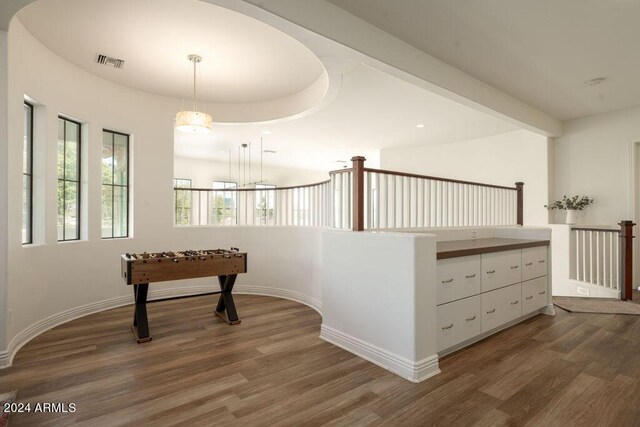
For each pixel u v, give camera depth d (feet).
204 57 11.78
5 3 7.27
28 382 7.52
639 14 8.93
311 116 17.62
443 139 23.00
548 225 18.03
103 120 13.30
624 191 16.92
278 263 15.87
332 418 6.17
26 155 10.72
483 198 15.01
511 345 9.60
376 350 8.49
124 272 10.55
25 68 9.82
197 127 11.93
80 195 12.82
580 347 9.43
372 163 31.81
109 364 8.43
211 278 16.29
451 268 8.82
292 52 11.49
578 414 6.26
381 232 9.12
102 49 11.12
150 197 14.83
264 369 8.16
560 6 8.62
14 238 9.29
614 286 15.64
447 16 9.07
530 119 16.47
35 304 10.40
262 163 33.86
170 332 10.84
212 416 6.23
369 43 9.39
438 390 7.14
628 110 16.84
